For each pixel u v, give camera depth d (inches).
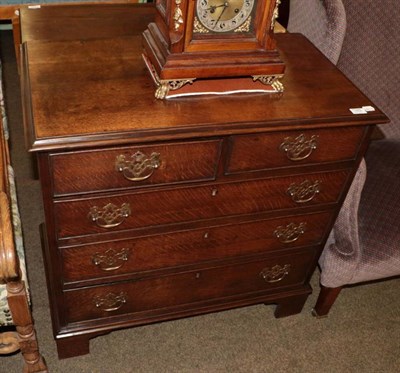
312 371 63.3
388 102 71.2
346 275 61.6
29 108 42.6
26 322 48.4
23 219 77.0
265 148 47.4
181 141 43.8
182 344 64.2
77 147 40.2
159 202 47.7
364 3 64.4
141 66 49.8
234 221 53.0
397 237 60.4
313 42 61.0
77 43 51.8
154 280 55.4
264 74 47.4
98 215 46.3
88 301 54.5
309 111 47.6
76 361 60.7
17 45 90.4
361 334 68.6
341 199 56.1
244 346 65.0
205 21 43.1
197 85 47.6
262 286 63.1
